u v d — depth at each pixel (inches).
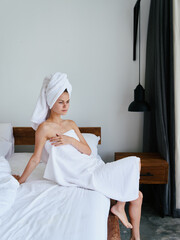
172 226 76.5
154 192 90.8
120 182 55.7
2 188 47.5
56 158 56.5
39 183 56.8
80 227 37.3
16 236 35.1
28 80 97.0
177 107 76.5
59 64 95.9
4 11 93.1
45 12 92.9
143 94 86.4
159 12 78.0
